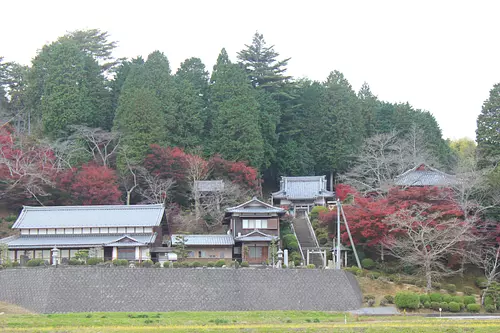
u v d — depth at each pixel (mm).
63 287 41812
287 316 39875
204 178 65625
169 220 62188
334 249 52875
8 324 34062
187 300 42688
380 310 43375
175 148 67000
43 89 76625
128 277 43156
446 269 49781
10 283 42812
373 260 54188
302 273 45219
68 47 74188
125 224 55156
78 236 54719
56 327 33719
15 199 61594
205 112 77125
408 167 69000
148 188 65062
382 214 50812
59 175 61344
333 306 44000
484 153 60781
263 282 44312
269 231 57031
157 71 75375
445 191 53562
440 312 42156
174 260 53219
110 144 71062
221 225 63812
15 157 60688
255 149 71062
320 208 67688
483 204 53812
